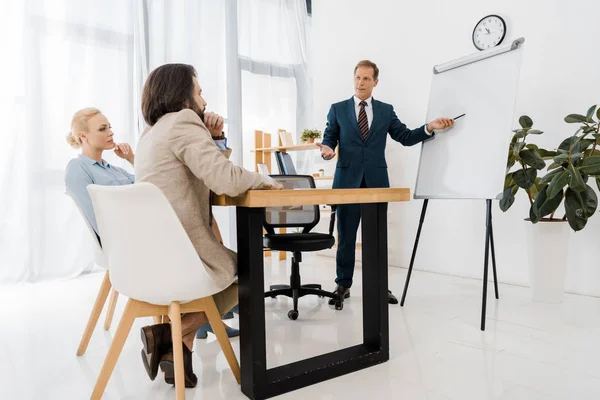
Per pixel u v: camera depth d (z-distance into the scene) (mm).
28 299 2908
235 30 4602
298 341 2021
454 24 3297
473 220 3264
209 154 1343
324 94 4301
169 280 1311
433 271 3518
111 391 1543
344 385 1563
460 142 2473
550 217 2689
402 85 3654
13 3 3352
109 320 2268
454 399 1448
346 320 2342
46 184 3482
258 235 1446
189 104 1503
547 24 2840
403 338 2035
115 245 1323
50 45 3480
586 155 2465
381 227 1763
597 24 2643
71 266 3602
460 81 2537
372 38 3850
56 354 1924
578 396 1460
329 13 4207
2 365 1802
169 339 1461
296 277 2508
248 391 1467
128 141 3848
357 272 3586
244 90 4832
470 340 2002
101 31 3711
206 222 1489
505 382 1571
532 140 2938
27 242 3426
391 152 3758
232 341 2066
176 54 4207
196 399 1469
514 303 2607
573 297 2732
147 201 1224
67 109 3547
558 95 2812
